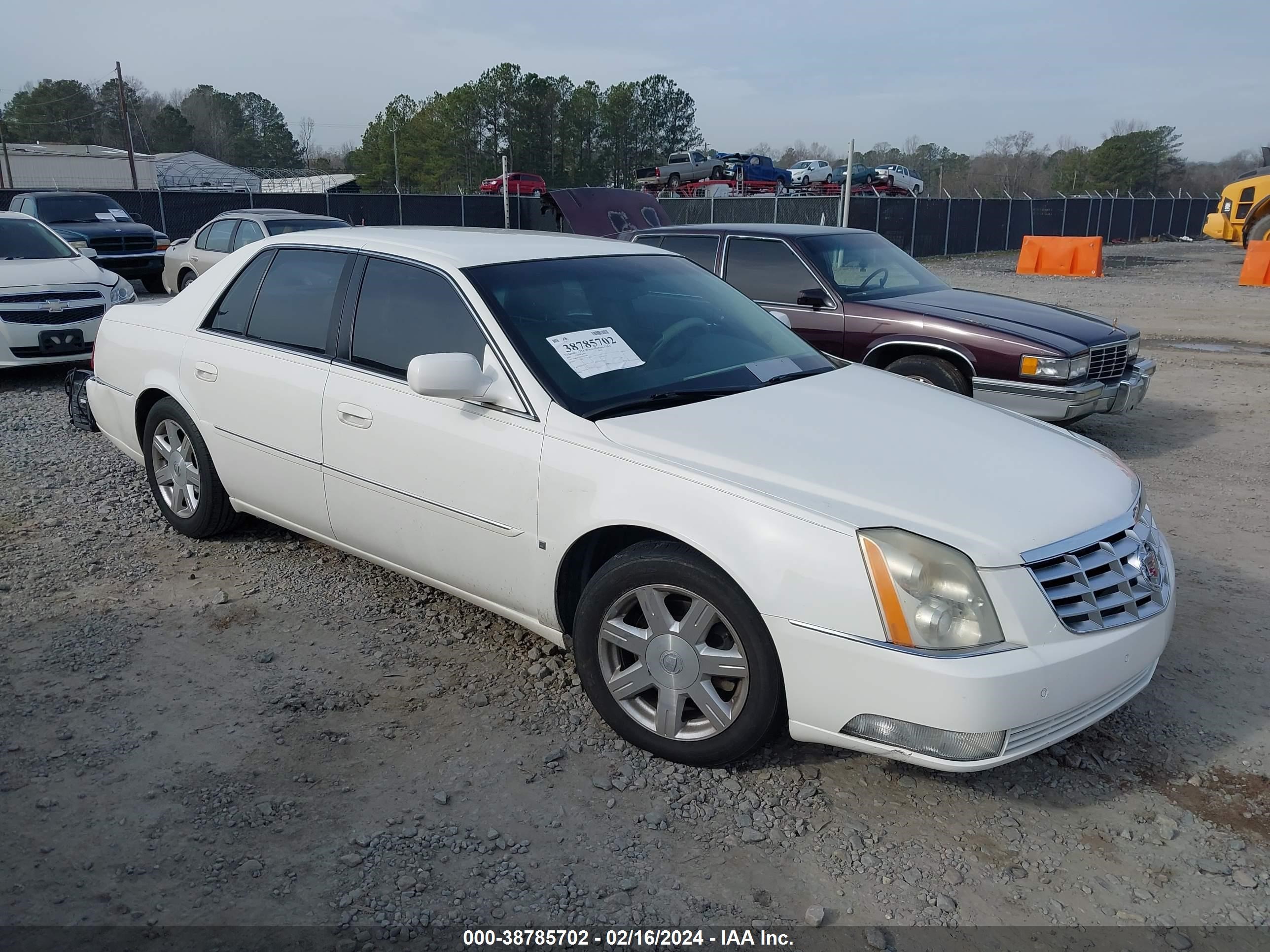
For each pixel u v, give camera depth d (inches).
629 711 130.6
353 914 101.5
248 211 583.2
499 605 147.2
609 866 109.7
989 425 144.7
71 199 676.7
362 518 160.9
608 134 3314.5
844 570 110.3
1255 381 402.6
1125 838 116.6
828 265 305.6
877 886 107.4
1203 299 708.7
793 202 1230.9
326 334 165.6
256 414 173.9
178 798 119.6
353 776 124.9
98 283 384.5
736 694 121.5
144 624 165.3
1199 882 109.4
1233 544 213.6
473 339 145.9
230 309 185.0
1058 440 144.5
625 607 130.1
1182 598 185.6
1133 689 122.6
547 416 135.3
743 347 163.5
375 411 153.6
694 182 1649.9
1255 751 134.9
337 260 168.6
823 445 128.9
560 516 132.1
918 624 108.0
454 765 127.7
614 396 140.0
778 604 113.3
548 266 160.2
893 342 287.6
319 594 179.2
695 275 181.8
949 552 109.5
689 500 120.1
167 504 203.0
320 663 154.2
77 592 177.3
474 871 108.3
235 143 4416.8
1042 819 119.8
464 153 3238.2
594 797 121.9
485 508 141.1
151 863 108.3
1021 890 107.5
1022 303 306.3
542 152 3282.5
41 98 4151.1
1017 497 119.9
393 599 177.9
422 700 143.9
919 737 109.1
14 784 121.3
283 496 174.7
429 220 1330.0
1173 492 251.1
